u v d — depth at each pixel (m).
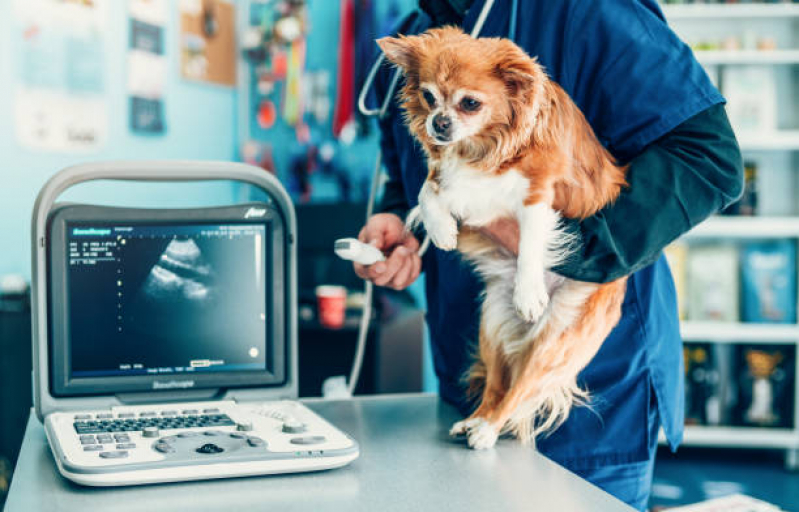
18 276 2.60
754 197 3.44
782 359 3.44
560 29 0.93
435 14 1.12
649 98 0.88
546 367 0.89
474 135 0.79
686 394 3.49
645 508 1.06
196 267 0.99
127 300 0.96
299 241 3.20
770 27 3.47
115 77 3.12
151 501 0.72
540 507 0.72
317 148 3.87
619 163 0.91
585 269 0.81
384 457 0.87
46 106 2.81
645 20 0.91
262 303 1.02
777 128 3.51
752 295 3.48
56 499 0.72
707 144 0.86
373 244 1.02
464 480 0.79
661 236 0.83
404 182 1.13
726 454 3.53
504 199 0.81
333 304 2.60
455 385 1.12
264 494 0.74
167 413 0.92
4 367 2.46
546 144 0.79
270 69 3.91
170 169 0.98
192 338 0.99
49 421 0.88
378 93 1.23
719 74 3.46
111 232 0.95
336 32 3.85
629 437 1.00
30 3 2.73
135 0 3.21
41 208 0.92
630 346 0.97
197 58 3.60
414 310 2.86
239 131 3.98
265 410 0.94
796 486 3.13
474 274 1.00
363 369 2.68
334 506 0.72
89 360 0.95
